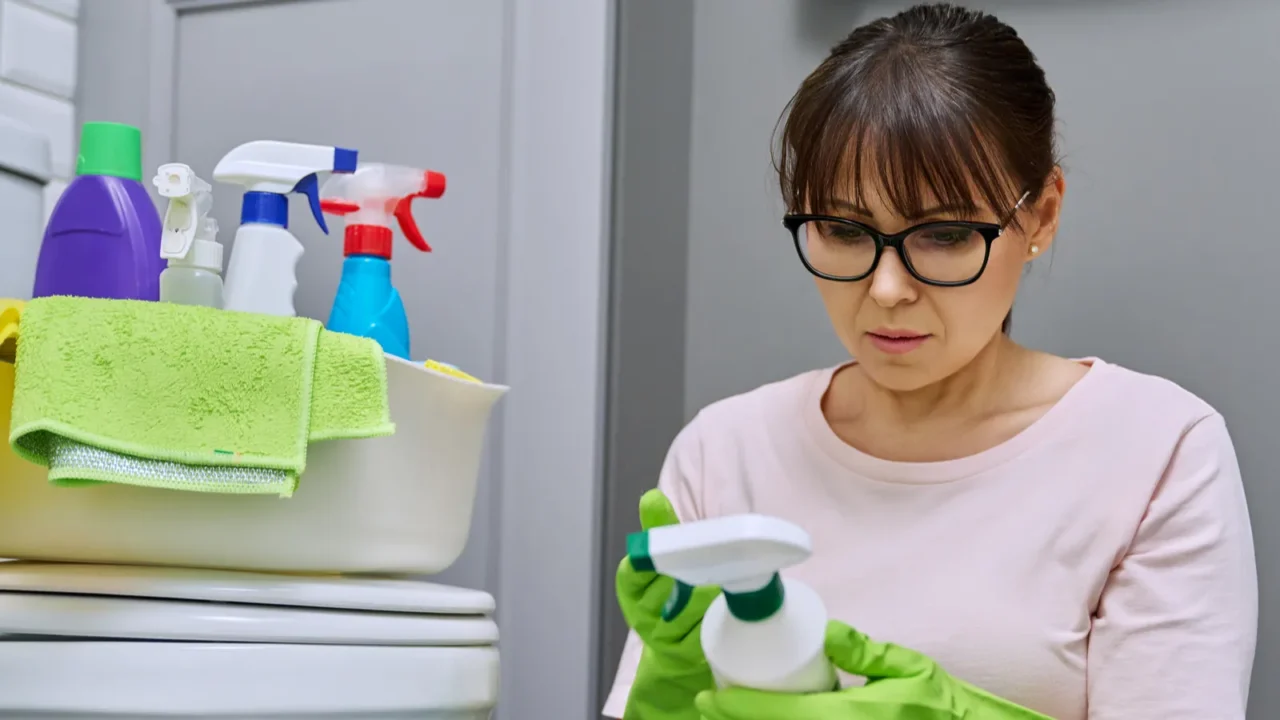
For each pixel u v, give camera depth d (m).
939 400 0.94
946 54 0.79
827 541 0.93
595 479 1.26
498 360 1.30
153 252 1.00
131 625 0.76
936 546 0.89
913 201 0.76
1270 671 1.15
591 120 1.28
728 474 1.00
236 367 0.77
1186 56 1.21
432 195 1.11
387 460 0.86
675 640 0.73
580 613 1.25
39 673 0.75
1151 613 0.83
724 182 1.35
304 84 1.40
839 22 1.31
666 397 1.35
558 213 1.29
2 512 0.81
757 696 0.63
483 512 1.30
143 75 1.45
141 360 0.76
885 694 0.65
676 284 1.36
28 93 1.40
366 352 0.81
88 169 0.99
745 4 1.36
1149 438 0.88
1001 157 0.78
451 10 1.35
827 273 0.82
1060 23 1.25
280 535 0.83
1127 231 1.22
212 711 0.75
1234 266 1.18
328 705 0.78
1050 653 0.84
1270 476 1.16
